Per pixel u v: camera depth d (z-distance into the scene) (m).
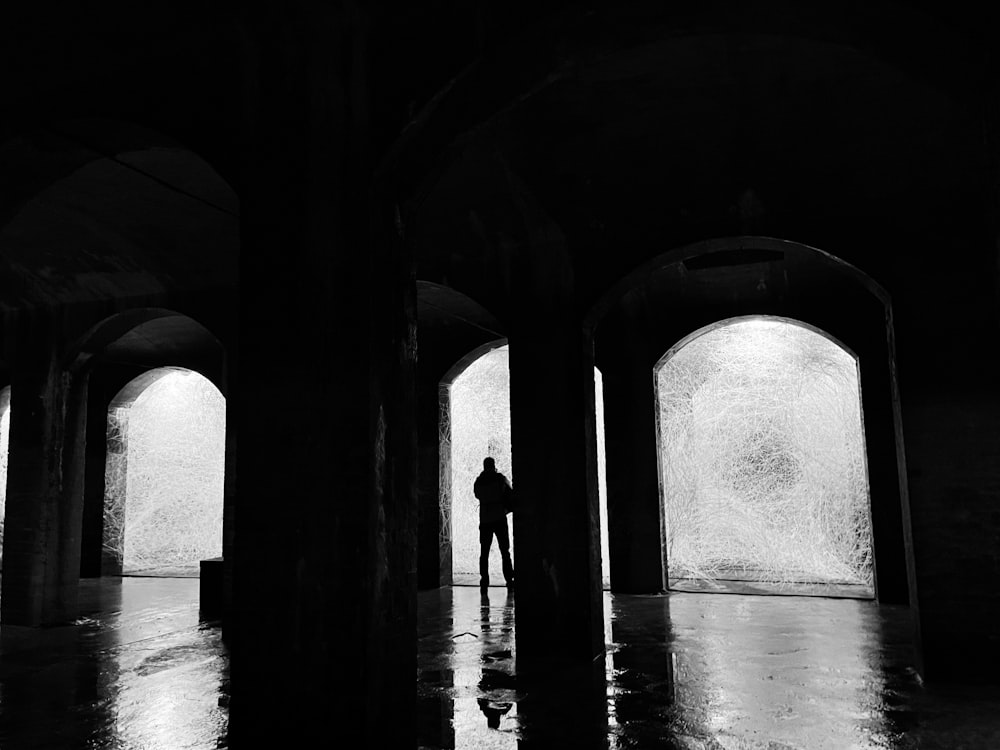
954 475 5.55
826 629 7.47
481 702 5.09
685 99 5.42
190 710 5.07
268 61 4.36
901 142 5.54
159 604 10.00
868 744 4.22
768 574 12.18
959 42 3.42
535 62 4.14
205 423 18.02
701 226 6.30
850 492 12.41
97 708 5.13
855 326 9.40
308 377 4.07
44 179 5.99
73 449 9.09
